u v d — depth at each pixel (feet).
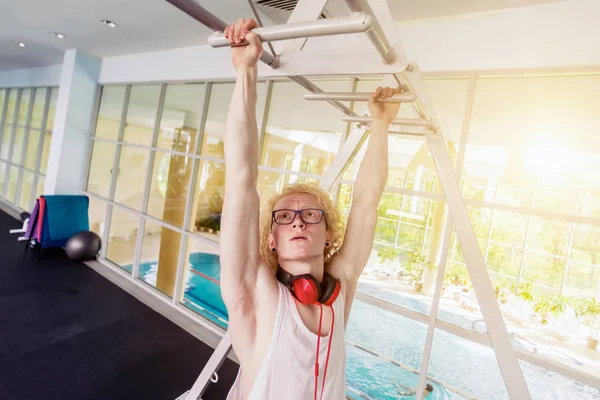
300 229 3.00
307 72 3.01
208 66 13.26
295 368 2.50
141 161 19.75
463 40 7.93
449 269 17.21
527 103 9.02
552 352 12.59
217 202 16.72
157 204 19.58
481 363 15.58
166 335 11.79
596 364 12.16
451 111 9.18
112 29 13.21
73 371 9.12
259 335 2.60
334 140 11.27
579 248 14.49
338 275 3.34
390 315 18.66
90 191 19.04
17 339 10.07
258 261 2.70
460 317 16.24
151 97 16.94
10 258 16.20
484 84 8.38
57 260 16.92
